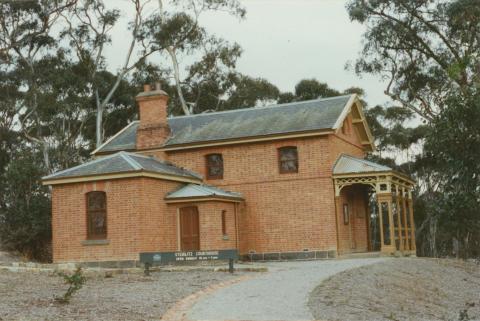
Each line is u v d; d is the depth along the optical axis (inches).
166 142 1264.8
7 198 1393.9
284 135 1168.2
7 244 1315.2
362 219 1322.6
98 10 1934.1
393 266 918.4
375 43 1729.8
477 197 650.8
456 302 775.7
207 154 1240.8
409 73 1752.0
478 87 671.8
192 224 1091.9
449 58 1670.8
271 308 538.0
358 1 1723.7
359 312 551.2
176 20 1887.3
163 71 2065.7
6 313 487.2
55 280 725.9
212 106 2116.1
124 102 2046.0
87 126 2065.7
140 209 1024.2
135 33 1955.0
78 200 1067.3
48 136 2010.3
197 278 775.1
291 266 956.0
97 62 1923.0
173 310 531.8
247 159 1210.6
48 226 1343.5
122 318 488.7
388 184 1127.0
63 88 1854.1
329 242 1135.6
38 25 1895.9
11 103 1939.0
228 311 523.5
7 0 1824.6
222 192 1154.7
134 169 1026.1
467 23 1558.8
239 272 849.5
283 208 1174.3
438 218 701.3
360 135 1379.2
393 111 2151.8
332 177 1149.7
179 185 1147.3
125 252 1023.6
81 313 502.6
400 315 589.0
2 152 1895.9
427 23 1667.1
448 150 663.1
